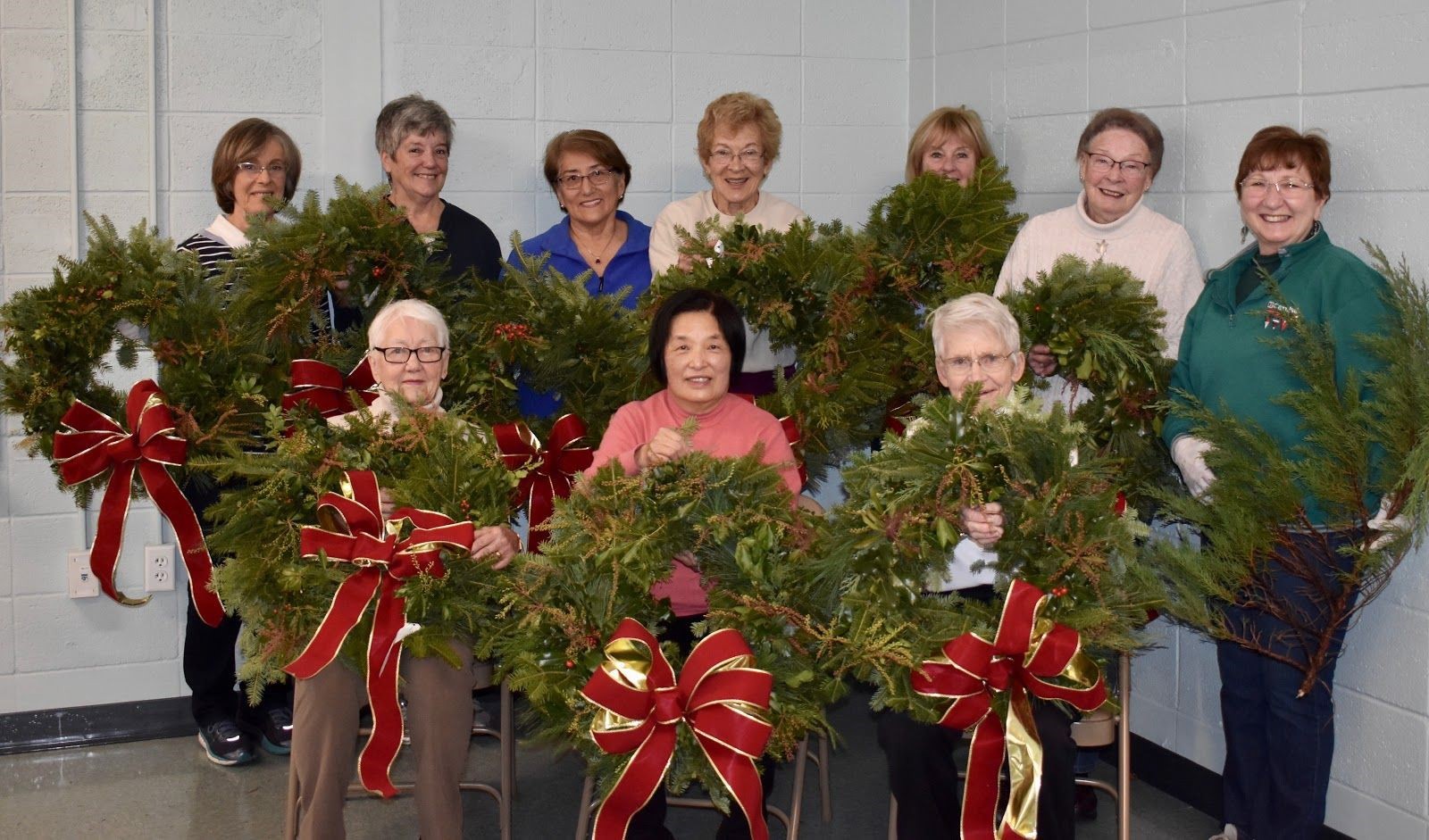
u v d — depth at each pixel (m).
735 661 2.06
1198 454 2.56
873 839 3.03
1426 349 2.38
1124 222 3.01
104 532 2.81
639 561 2.14
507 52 3.89
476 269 3.05
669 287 2.91
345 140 3.73
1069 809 2.29
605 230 3.55
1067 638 2.07
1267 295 2.59
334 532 2.32
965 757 3.38
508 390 2.91
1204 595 2.57
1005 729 2.15
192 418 2.81
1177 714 3.25
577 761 3.49
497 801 3.24
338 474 2.36
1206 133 3.10
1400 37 2.60
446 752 2.40
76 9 3.44
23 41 3.39
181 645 3.69
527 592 2.17
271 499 2.36
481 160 3.90
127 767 3.46
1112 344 2.63
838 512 2.22
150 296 2.76
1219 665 2.77
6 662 3.54
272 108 3.67
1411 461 2.26
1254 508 2.44
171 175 3.60
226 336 2.82
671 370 2.58
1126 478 2.64
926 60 4.25
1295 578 2.53
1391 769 2.69
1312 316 2.51
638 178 4.07
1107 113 2.99
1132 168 2.95
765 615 2.13
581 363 2.92
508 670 2.24
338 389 2.84
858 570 2.14
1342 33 2.72
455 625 2.35
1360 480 2.35
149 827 3.08
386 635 2.27
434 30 3.81
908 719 2.32
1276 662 2.60
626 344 2.92
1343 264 2.50
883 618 2.11
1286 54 2.87
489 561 2.31
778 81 4.20
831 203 4.31
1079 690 2.10
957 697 2.10
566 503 2.28
